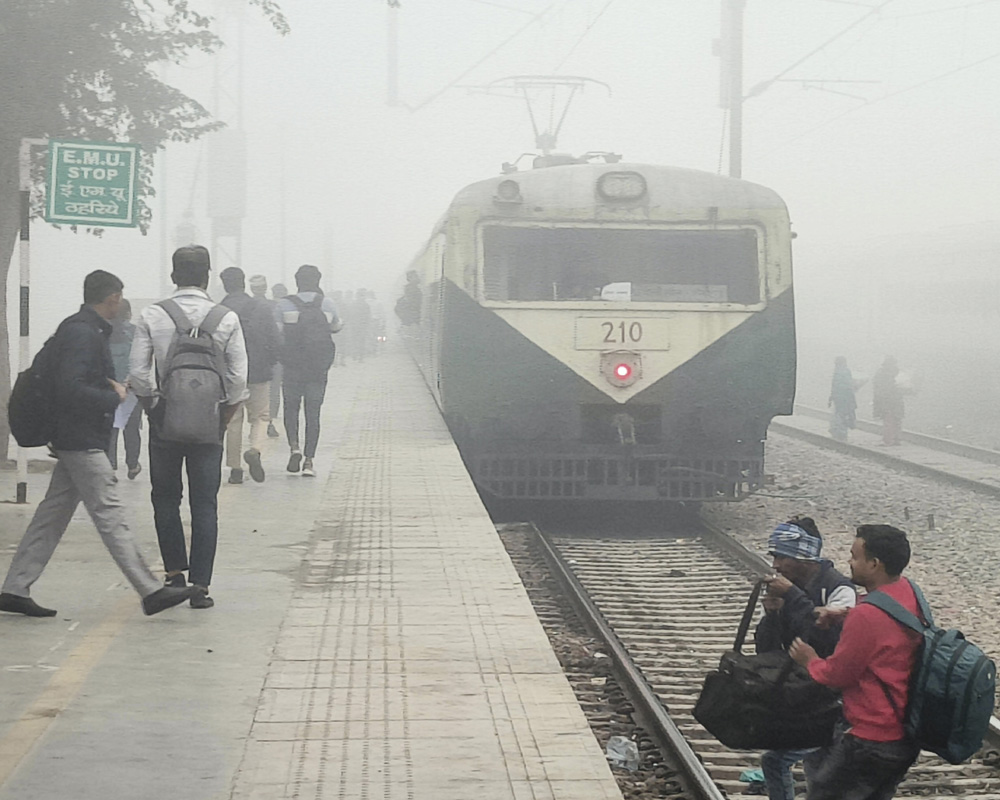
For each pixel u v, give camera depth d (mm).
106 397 6691
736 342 12445
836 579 4844
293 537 9586
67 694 5637
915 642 4156
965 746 4066
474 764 4863
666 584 10383
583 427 12578
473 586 7992
